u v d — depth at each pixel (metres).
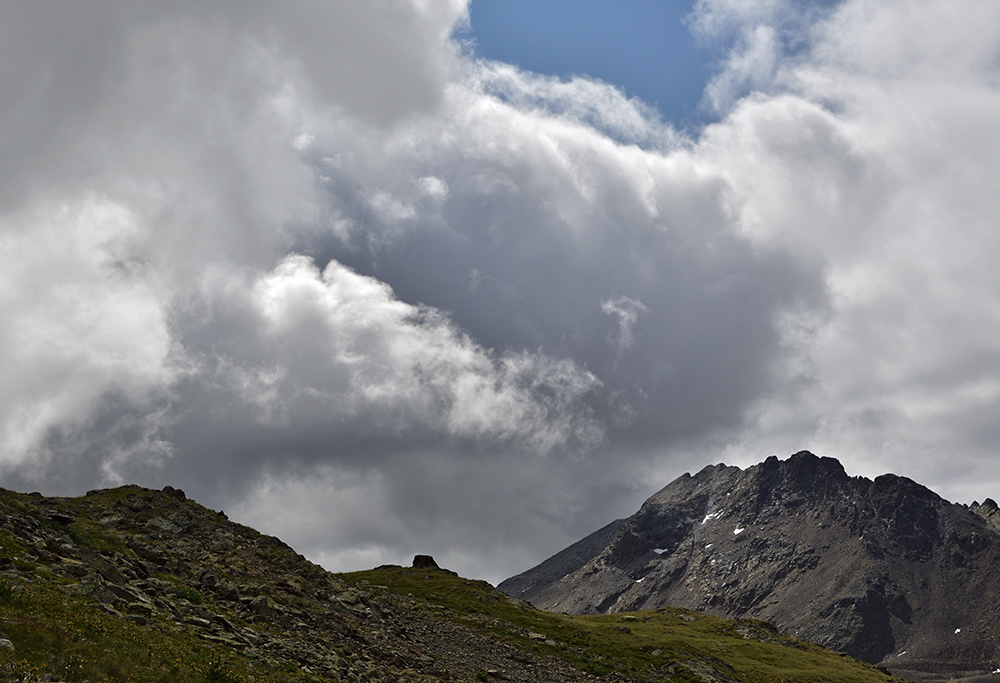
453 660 71.69
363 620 71.12
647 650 115.88
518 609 130.25
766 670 133.00
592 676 89.00
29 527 48.41
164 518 78.38
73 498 80.75
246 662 40.84
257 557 76.62
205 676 35.81
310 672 45.53
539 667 84.69
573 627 124.94
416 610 102.56
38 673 27.89
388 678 54.47
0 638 29.62
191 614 47.06
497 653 85.62
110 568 48.12
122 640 35.16
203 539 76.06
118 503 79.88
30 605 34.50
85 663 30.59
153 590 48.78
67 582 41.09
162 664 34.72
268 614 56.66
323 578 77.50
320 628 60.72
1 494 53.38
